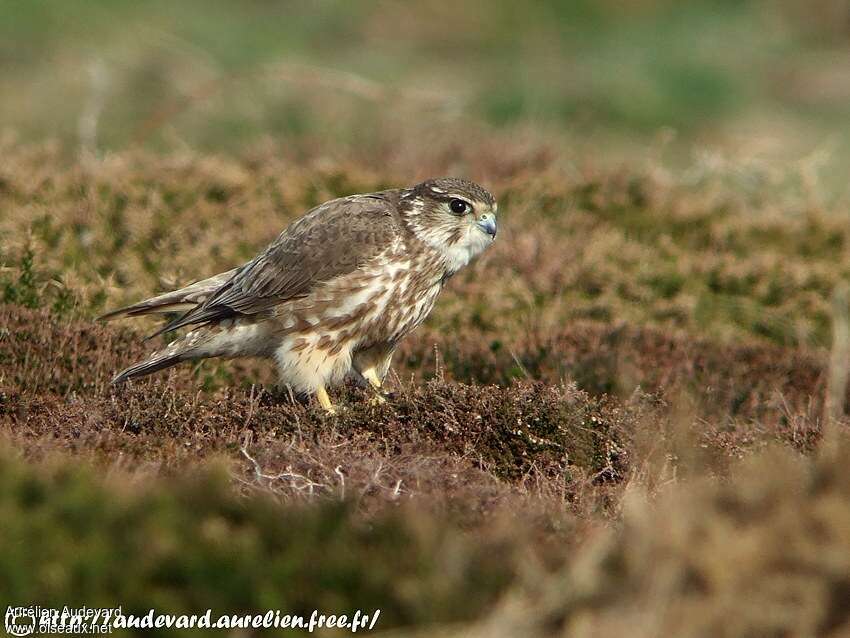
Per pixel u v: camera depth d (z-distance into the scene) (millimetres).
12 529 6992
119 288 13414
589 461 9812
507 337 13344
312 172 17203
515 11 33906
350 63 30578
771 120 28375
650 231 17125
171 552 6945
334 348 11109
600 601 6574
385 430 9992
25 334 11141
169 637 6559
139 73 24656
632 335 13477
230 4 33188
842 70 31812
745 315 15172
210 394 11195
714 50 31734
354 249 10984
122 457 8656
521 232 16031
